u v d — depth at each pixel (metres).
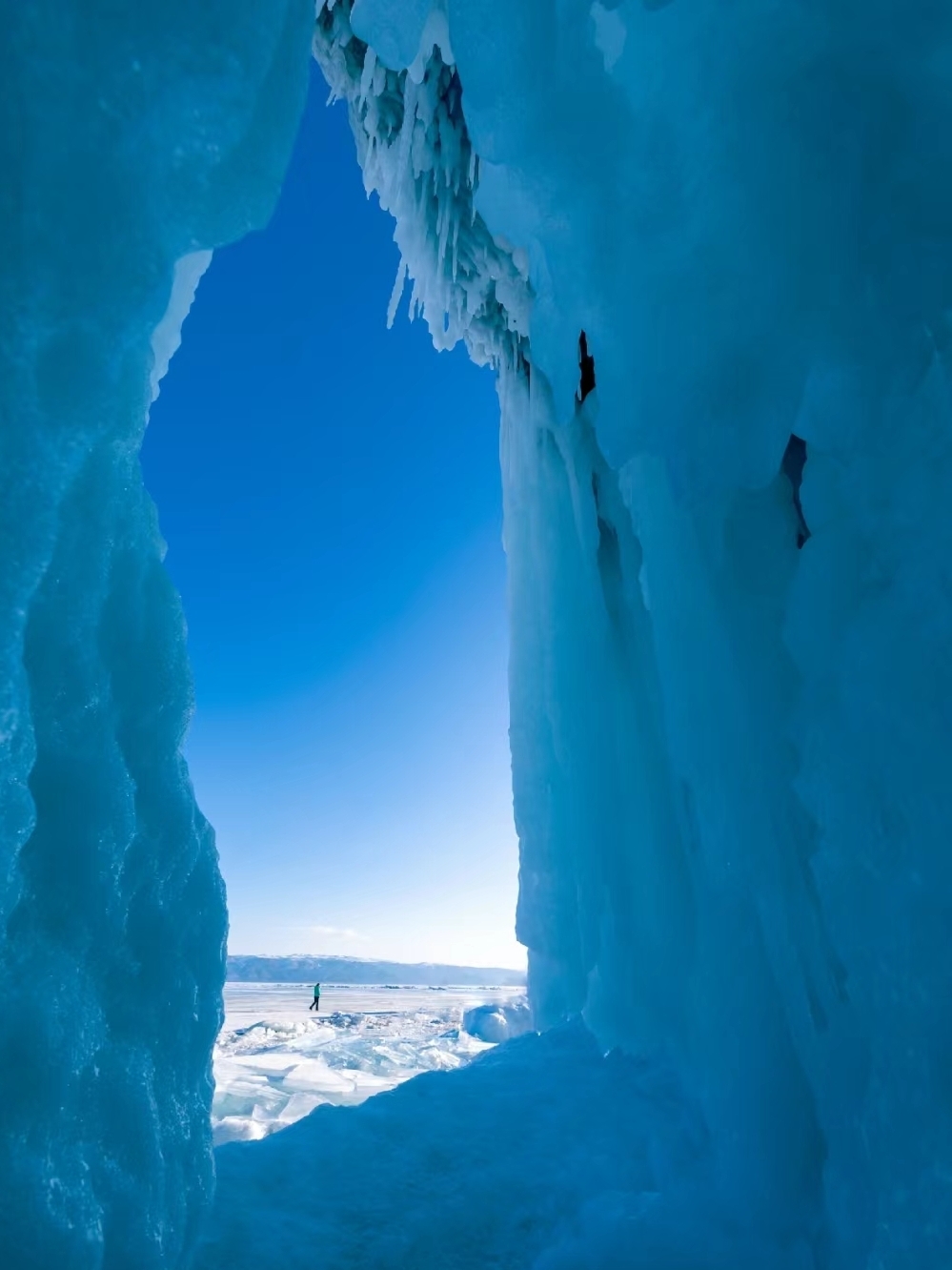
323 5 5.65
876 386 2.56
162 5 1.79
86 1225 1.55
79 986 1.72
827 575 2.76
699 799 4.11
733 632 3.84
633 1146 3.87
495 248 6.90
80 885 1.75
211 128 1.92
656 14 2.94
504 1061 5.47
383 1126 3.99
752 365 2.97
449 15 3.10
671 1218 3.07
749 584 3.88
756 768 3.58
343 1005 37.38
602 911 6.45
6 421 1.58
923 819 2.21
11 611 1.57
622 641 6.68
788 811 3.40
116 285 1.75
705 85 2.90
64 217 1.67
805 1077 3.25
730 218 2.97
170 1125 1.92
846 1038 2.77
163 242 1.89
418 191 6.80
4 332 1.58
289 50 2.18
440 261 6.76
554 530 7.61
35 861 1.69
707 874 4.03
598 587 6.70
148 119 1.81
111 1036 1.81
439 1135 3.92
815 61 2.70
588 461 6.88
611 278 3.44
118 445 1.98
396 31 3.19
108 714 1.91
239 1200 3.11
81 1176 1.60
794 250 2.78
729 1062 3.53
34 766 1.73
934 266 2.45
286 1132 3.96
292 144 2.21
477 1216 3.16
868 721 2.44
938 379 2.33
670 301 3.24
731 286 3.03
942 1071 2.03
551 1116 4.23
